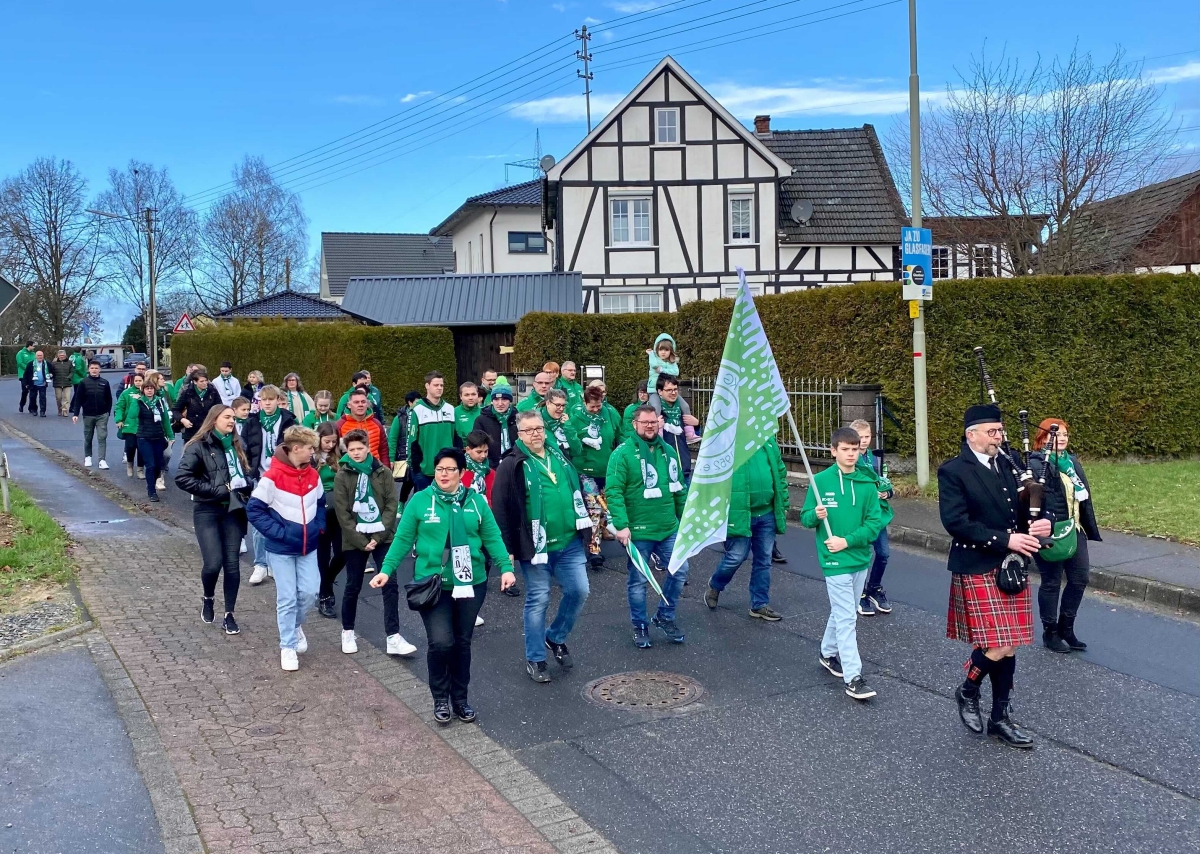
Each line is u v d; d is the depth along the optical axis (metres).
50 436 22.31
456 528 6.06
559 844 4.59
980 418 5.59
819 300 15.44
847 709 6.21
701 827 4.74
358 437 7.37
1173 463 14.59
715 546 11.29
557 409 9.55
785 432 15.95
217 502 7.87
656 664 7.16
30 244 63.88
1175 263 26.44
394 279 28.39
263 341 28.42
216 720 6.06
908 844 4.54
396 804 4.98
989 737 5.72
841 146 33.06
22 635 7.48
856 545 6.48
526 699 6.49
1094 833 4.61
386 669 7.07
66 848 4.52
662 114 29.98
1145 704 6.18
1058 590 7.26
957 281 14.13
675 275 30.09
